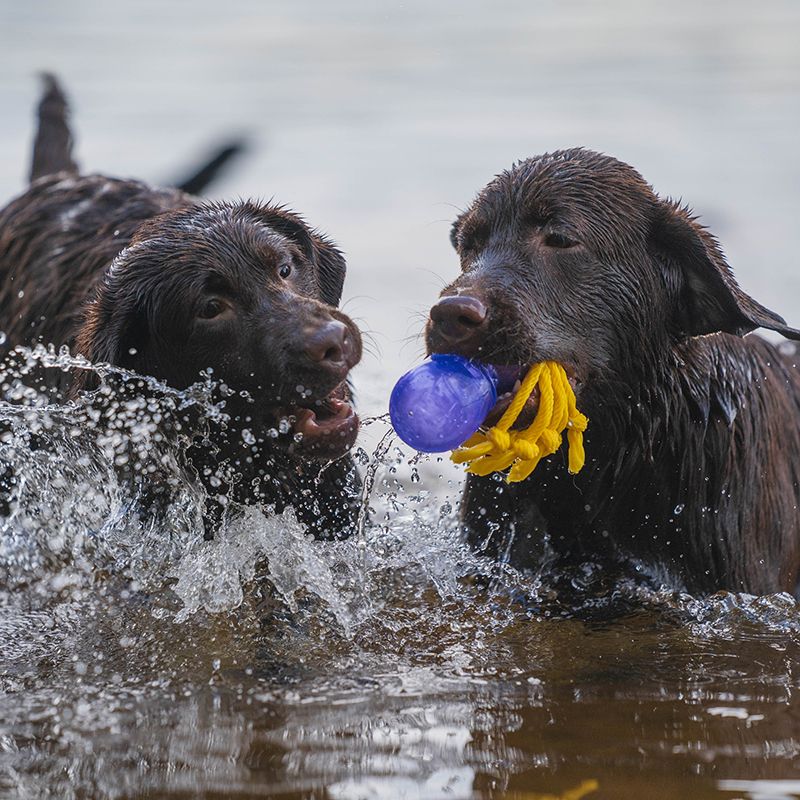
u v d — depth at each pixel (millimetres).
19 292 13164
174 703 8352
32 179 16219
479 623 9867
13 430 11836
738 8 42719
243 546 10766
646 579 10656
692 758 7293
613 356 9875
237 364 10062
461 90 32438
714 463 10320
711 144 26156
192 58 36719
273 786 7066
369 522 11719
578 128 27891
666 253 10062
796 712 7988
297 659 9172
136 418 10508
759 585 10602
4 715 8180
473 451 9188
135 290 10406
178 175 17016
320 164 25516
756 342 11672
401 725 7906
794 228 21000
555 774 7133
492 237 9812
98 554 11094
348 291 18656
